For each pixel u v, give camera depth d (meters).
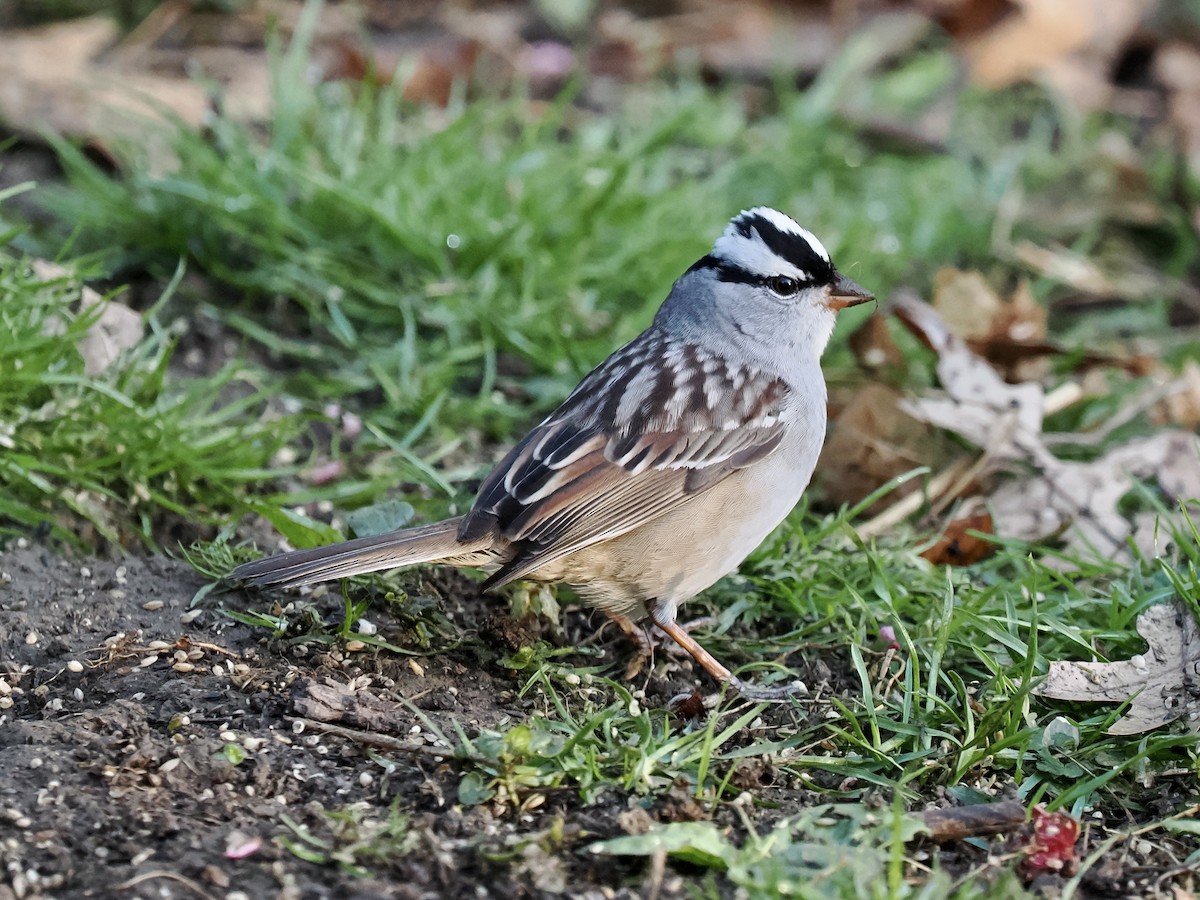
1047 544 10.24
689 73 16.44
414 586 9.02
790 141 14.78
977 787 7.66
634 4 18.00
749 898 6.52
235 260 12.27
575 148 13.55
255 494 10.05
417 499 10.01
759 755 7.67
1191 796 7.68
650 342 9.36
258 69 15.44
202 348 11.40
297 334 11.77
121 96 14.02
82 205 12.24
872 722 7.86
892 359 11.55
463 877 6.63
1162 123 16.73
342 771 7.32
